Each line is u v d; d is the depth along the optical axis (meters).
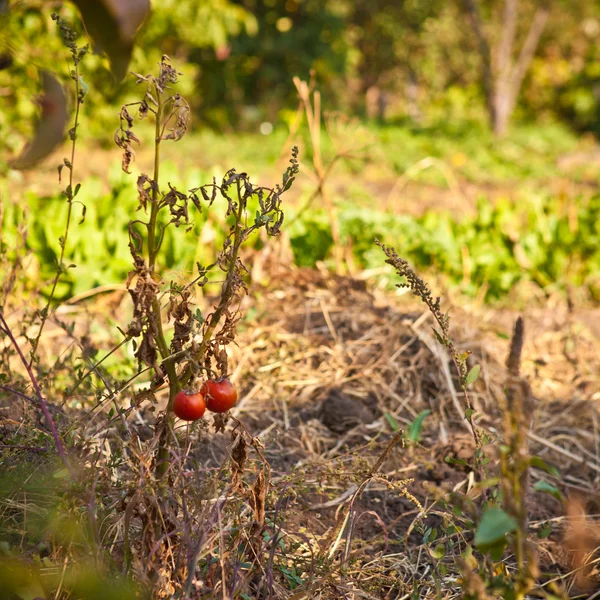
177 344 1.93
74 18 4.20
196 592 1.95
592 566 2.55
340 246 5.38
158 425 1.95
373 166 12.12
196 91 15.61
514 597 1.73
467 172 12.56
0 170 5.32
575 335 4.66
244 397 3.73
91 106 8.34
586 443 3.69
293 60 16.19
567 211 6.41
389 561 2.58
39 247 4.71
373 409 3.66
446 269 5.57
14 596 1.95
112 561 1.92
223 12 11.99
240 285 1.93
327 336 4.11
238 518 2.09
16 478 2.12
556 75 21.47
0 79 4.34
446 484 3.10
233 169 1.88
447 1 19.80
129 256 4.87
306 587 2.15
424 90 22.98
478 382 3.89
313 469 3.02
